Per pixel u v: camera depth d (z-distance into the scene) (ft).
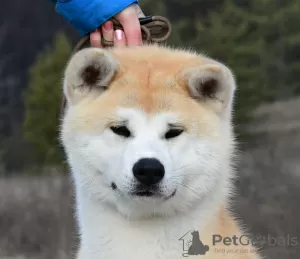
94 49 16.57
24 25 154.61
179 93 16.51
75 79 16.75
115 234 16.63
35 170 79.10
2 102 130.00
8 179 69.72
